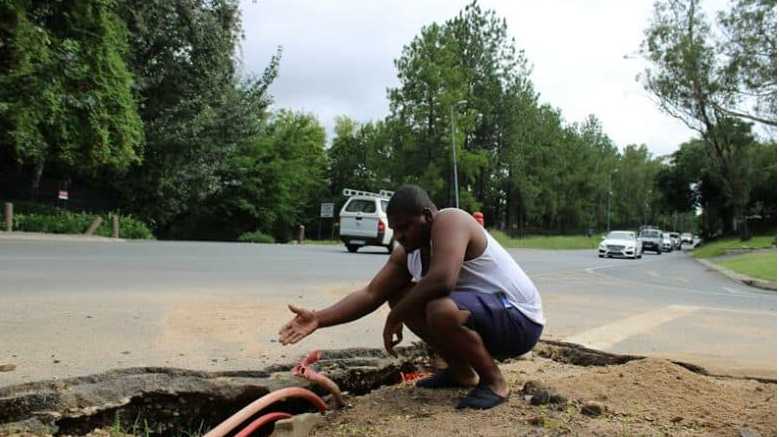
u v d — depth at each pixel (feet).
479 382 10.48
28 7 56.34
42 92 55.26
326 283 29.19
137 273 29.71
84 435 9.65
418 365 14.21
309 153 174.09
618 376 11.57
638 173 300.61
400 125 138.21
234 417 8.93
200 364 12.39
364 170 199.00
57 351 12.92
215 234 124.57
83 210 77.00
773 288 44.14
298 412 11.53
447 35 140.97
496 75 154.30
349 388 12.85
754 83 84.58
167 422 10.85
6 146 61.11
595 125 270.87
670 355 15.34
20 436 8.86
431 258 10.07
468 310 9.87
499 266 10.39
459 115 135.74
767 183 145.07
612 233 102.83
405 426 9.15
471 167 139.74
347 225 63.52
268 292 24.67
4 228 59.98
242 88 94.22
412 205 10.07
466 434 8.73
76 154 63.93
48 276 26.35
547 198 194.18
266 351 13.87
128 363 12.14
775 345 17.33
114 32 64.13
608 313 23.43
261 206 127.95
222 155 91.30
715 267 70.64
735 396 10.96
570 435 8.70
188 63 84.33
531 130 169.68
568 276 44.19
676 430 9.00
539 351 15.72
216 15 85.56
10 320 16.22
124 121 65.72
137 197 85.81
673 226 398.62
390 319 10.04
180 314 18.33
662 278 49.26
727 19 84.84
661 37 96.94
